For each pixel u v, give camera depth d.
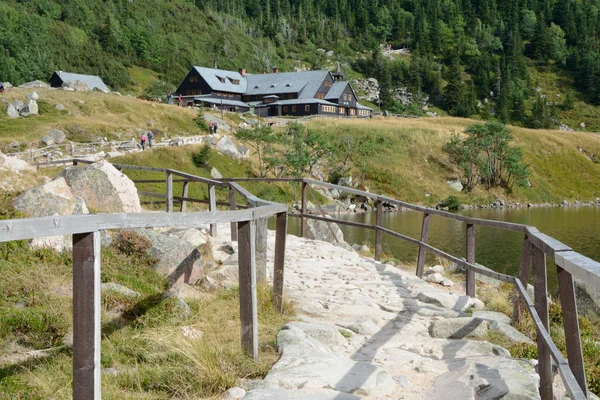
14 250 7.02
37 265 6.78
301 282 9.37
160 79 180.25
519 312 7.55
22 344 5.07
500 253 33.59
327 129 95.94
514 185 95.06
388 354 5.87
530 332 7.28
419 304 8.23
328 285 9.21
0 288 6.02
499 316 7.92
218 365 4.82
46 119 70.12
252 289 5.21
